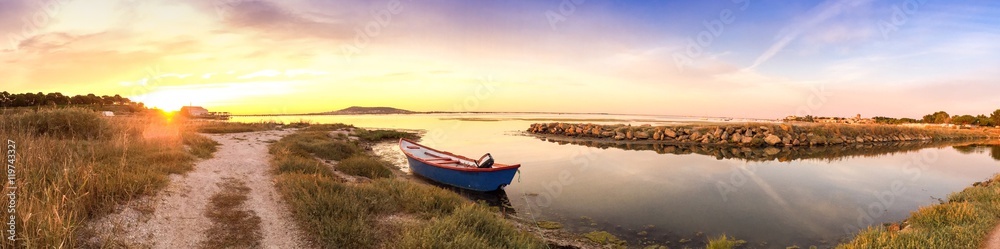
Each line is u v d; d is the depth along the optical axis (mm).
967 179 20234
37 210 5867
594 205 13789
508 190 16047
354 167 15836
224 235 7168
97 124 14820
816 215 13047
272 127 34125
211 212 8117
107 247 5805
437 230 7625
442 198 10656
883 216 12945
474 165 17250
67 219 5930
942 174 21828
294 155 16547
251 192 9922
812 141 39594
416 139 38281
